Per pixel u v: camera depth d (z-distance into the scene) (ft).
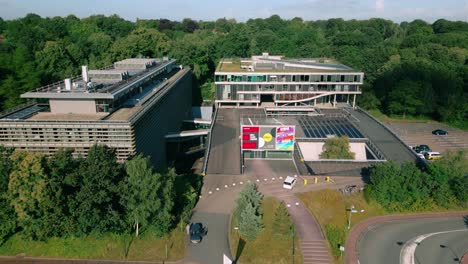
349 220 199.31
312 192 229.25
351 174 256.93
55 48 433.07
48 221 171.32
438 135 384.27
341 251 176.76
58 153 178.50
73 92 237.04
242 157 279.28
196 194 220.43
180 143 348.18
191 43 541.34
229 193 228.63
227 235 188.03
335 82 409.28
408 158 282.56
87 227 178.29
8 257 175.11
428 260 179.01
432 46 546.67
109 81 282.97
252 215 182.60
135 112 241.14
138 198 176.24
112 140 215.31
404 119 435.53
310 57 625.00
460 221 212.43
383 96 451.94
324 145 304.50
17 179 164.25
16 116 226.99
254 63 440.45
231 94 414.82
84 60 488.44
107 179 173.17
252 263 168.86
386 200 219.20
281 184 240.73
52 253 176.35
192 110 479.41
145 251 176.35
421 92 414.00
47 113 239.50
